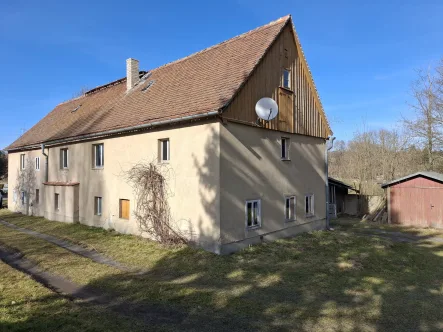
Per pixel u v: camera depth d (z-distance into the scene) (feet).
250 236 36.63
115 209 45.03
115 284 24.35
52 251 34.86
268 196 39.83
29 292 22.12
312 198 49.24
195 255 32.27
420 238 50.26
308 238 42.96
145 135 40.73
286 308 20.57
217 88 36.60
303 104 47.42
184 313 19.40
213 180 33.12
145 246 36.22
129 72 56.95
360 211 75.87
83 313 18.76
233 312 19.71
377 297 23.32
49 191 59.82
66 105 79.10
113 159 45.57
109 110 52.29
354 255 35.70
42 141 61.57
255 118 37.45
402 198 63.05
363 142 122.21
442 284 27.68
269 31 42.01
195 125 35.06
